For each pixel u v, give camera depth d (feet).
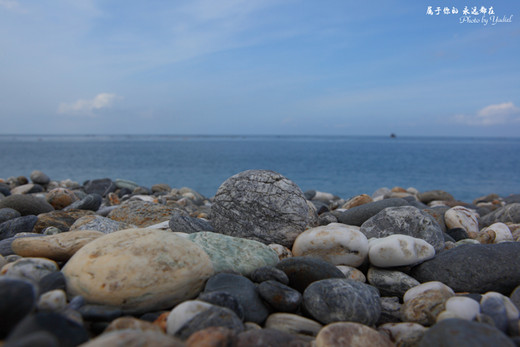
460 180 74.18
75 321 6.99
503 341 6.78
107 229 14.46
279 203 13.66
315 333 8.45
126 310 8.39
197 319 7.57
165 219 18.06
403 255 11.14
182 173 79.56
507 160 130.00
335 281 9.34
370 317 8.79
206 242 11.41
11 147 231.50
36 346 5.25
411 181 72.08
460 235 16.46
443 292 9.58
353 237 11.62
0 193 27.22
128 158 126.41
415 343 8.21
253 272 10.22
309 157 141.08
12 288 6.40
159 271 8.70
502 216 20.79
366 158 137.80
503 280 10.51
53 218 16.33
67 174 76.84
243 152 177.47
